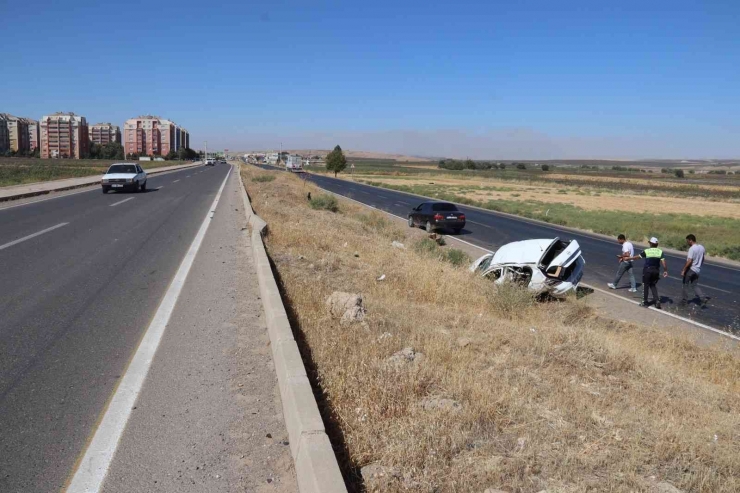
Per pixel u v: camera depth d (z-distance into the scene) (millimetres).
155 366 5469
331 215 25125
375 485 3469
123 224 16922
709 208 62562
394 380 5008
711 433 4805
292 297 8148
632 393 5789
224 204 24547
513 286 10805
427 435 4074
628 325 10703
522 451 4055
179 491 3420
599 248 26438
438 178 123000
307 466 3348
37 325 6719
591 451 4184
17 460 3750
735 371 7957
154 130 198875
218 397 4766
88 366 5449
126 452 3859
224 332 6562
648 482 3842
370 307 8242
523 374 5918
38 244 12727
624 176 180375
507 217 41438
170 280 9367
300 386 4359
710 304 14859
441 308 9461
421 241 19297
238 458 3803
